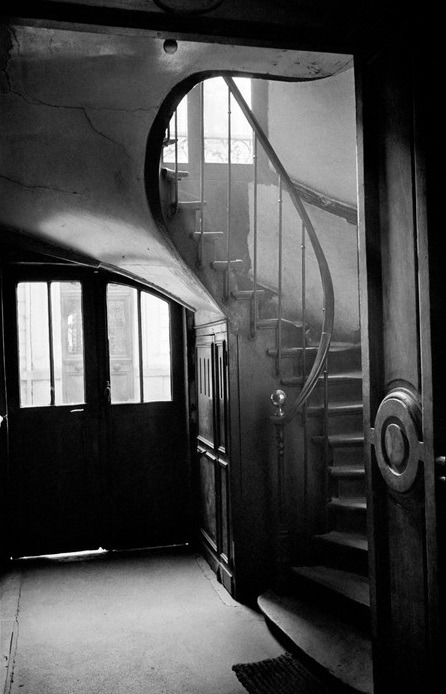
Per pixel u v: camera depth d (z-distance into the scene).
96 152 3.31
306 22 1.92
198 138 5.15
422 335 1.74
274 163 3.85
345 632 3.21
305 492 3.82
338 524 3.86
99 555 5.17
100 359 5.23
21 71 2.61
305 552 3.88
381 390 2.02
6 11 1.69
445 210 1.72
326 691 2.87
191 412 5.29
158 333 5.44
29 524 5.11
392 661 2.01
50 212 4.21
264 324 4.01
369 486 2.06
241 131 5.25
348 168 4.66
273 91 5.13
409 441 1.83
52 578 4.61
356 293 4.89
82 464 5.21
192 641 3.50
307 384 3.68
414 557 1.87
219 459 4.37
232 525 4.02
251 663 3.21
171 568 4.80
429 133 1.70
